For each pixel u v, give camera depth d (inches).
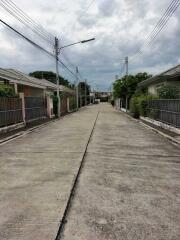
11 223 159.8
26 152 373.7
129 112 1380.4
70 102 1780.3
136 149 395.5
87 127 708.0
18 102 722.8
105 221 161.8
